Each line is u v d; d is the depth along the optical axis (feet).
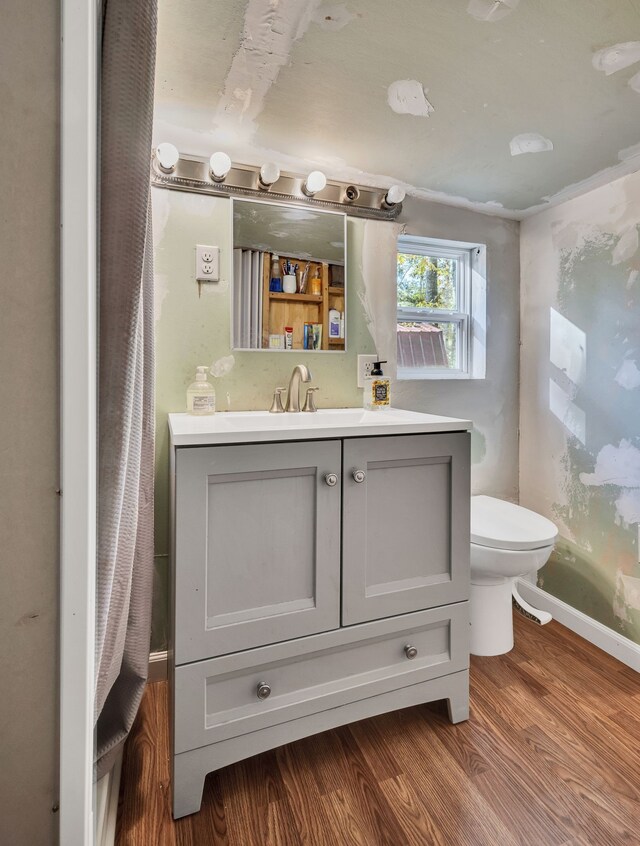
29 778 1.87
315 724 3.86
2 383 1.79
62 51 1.79
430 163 5.43
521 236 7.07
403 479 4.14
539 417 6.82
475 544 5.19
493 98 4.25
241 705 3.63
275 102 4.29
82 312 1.84
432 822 3.45
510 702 4.81
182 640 3.40
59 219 1.81
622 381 5.60
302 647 3.77
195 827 3.42
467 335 6.99
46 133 1.79
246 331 5.37
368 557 4.01
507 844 3.29
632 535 5.52
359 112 4.45
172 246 5.06
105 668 2.68
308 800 3.65
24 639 1.85
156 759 4.04
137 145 2.35
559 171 5.55
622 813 3.52
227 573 3.54
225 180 5.20
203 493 3.42
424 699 4.30
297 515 3.75
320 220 5.66
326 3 3.14
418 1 3.14
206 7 3.16
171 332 5.10
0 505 1.81
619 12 3.26
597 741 4.26
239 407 5.40
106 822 3.05
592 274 5.97
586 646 5.90
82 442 1.86
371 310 6.03
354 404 5.95
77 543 1.87
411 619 4.18
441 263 6.86
